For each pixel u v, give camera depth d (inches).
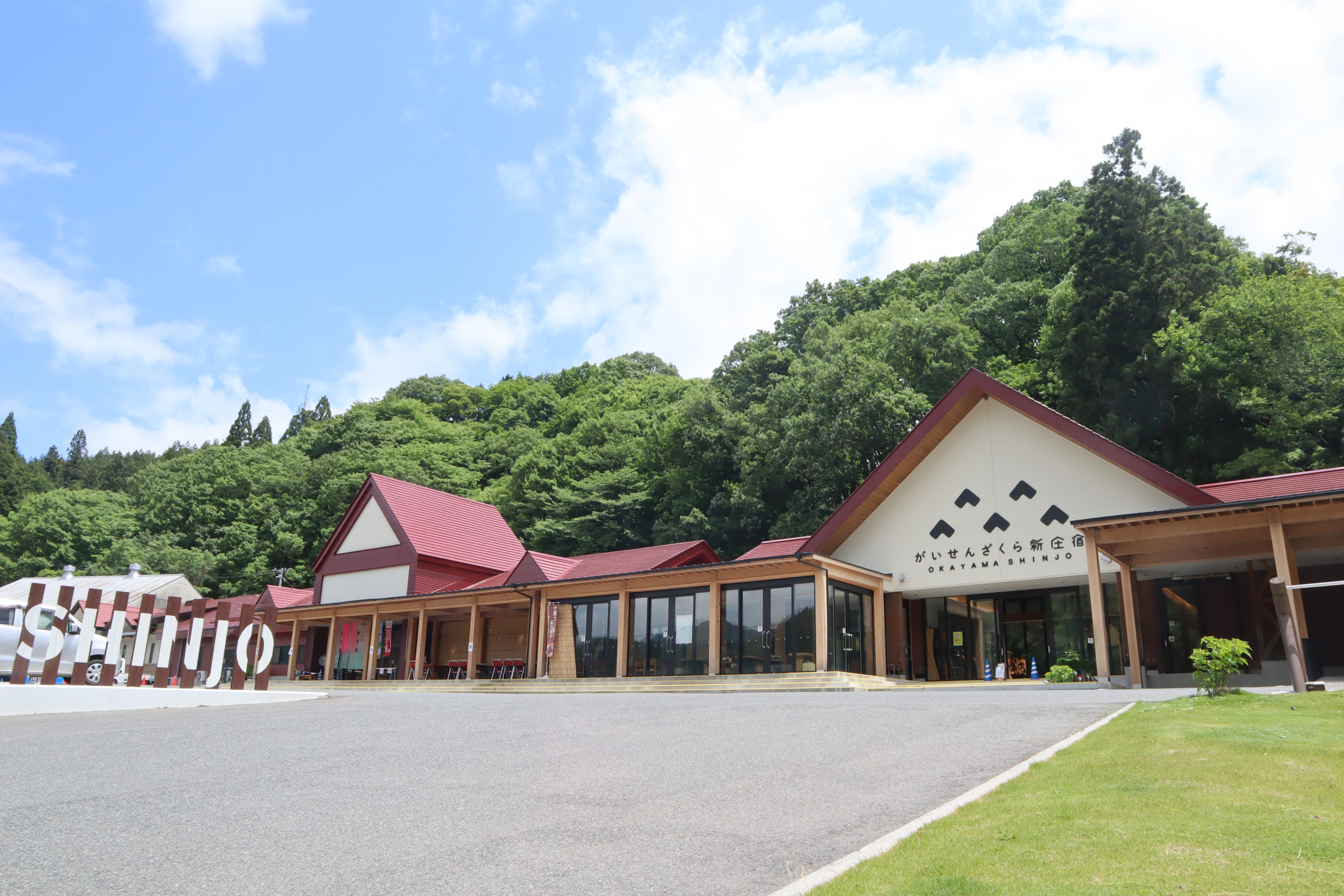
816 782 266.4
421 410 3065.9
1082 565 802.2
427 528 1286.9
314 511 2206.0
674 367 3489.2
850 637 844.6
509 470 2501.2
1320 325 1088.8
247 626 689.0
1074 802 220.5
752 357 1900.8
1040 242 1688.0
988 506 866.1
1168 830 191.0
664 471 1931.6
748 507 1640.0
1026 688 675.4
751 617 846.5
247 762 319.0
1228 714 361.7
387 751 339.3
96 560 2105.1
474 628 1055.6
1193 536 663.1
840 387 1443.2
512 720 435.5
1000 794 238.1
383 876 183.5
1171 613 819.4
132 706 575.2
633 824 222.5
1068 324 1352.1
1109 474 810.2
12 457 2977.4
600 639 957.8
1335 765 254.4
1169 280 1248.2
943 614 944.3
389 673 1222.9
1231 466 1133.1
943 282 1908.2
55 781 285.7
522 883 177.9
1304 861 167.6
